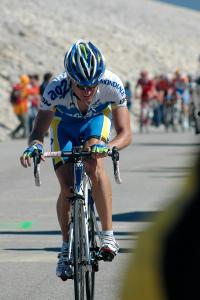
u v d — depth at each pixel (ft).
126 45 304.91
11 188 82.17
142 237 7.46
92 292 31.40
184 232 7.23
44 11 307.78
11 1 303.48
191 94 146.41
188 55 339.36
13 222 59.21
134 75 270.46
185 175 7.63
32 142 31.71
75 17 321.73
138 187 81.15
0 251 47.14
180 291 7.13
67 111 32.55
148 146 140.67
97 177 30.50
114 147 29.25
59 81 32.04
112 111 33.09
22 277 39.42
